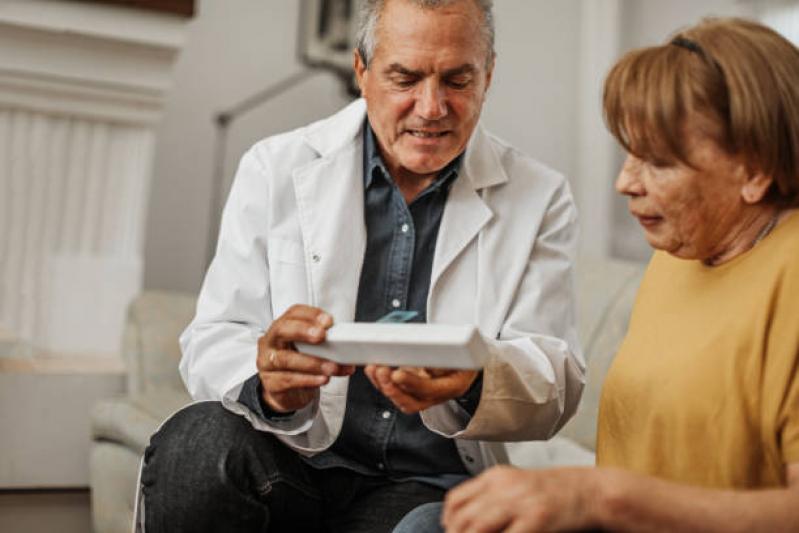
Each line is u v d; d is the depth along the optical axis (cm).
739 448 86
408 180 137
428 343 89
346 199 135
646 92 86
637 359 101
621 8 416
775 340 85
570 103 420
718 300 93
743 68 84
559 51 418
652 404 95
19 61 214
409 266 135
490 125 406
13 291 224
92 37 216
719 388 89
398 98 122
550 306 136
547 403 121
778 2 365
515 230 138
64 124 227
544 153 416
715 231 92
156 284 337
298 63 359
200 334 128
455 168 136
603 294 217
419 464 130
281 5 356
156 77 226
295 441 119
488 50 125
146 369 208
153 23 220
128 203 235
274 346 105
